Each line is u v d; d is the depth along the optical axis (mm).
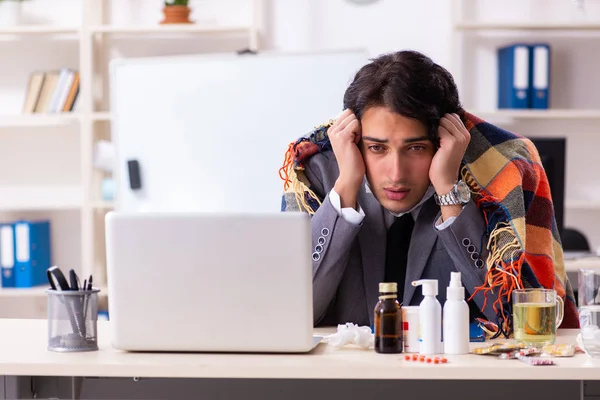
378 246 2055
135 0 5336
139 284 1669
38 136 5422
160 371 1562
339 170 2068
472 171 2037
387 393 1695
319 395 1704
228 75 2992
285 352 1659
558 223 4020
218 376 1550
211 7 5316
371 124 1918
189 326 1658
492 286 1892
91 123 5062
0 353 1708
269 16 5301
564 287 2217
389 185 1941
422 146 1937
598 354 1613
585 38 5297
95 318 1750
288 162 2131
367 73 1946
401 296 2084
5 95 5363
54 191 5430
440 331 1678
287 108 2945
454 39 5086
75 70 5293
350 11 5281
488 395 1676
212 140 2994
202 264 1649
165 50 5316
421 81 1902
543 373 1512
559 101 5309
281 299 1640
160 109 3041
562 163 4004
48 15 5348
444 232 1932
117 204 3094
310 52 2943
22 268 5074
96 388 1733
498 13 5312
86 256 5074
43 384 1715
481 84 5312
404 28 5273
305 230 1632
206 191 2990
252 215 1638
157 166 3037
